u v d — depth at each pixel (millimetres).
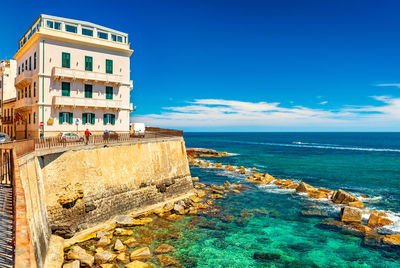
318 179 44375
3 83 46625
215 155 77625
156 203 28547
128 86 38844
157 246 19562
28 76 34125
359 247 20203
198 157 74688
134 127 35656
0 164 13188
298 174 48844
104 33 36906
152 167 29047
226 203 30406
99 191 22953
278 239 21469
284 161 66250
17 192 8961
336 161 66000
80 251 17391
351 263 18156
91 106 34938
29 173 15320
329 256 18984
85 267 16406
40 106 31984
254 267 17531
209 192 35000
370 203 30703
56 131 33031
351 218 24812
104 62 36469
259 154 82688
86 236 20188
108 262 16906
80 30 34719
